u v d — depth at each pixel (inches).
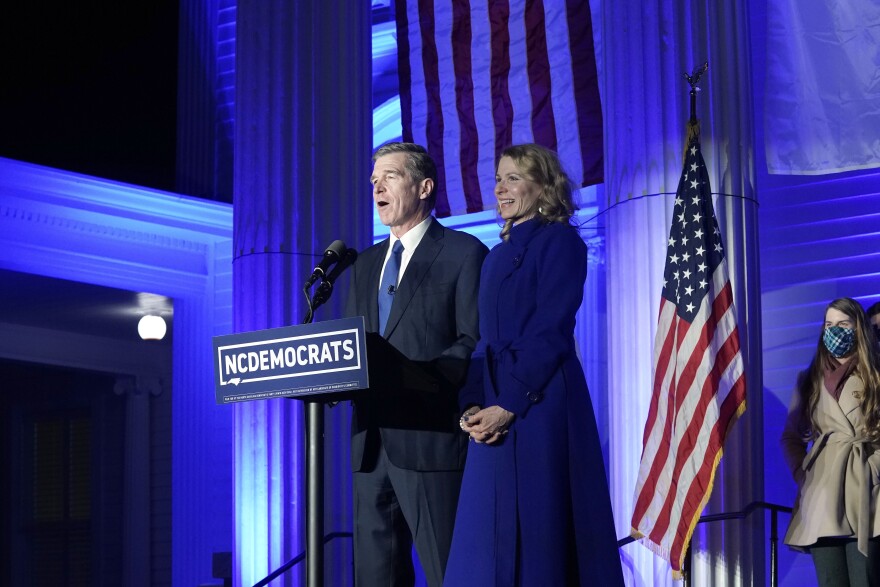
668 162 225.3
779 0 259.8
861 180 292.0
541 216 148.0
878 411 201.9
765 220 301.3
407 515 147.2
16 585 554.3
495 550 134.9
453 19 288.0
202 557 395.2
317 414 131.2
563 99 270.5
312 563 128.0
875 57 250.7
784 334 294.5
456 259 154.5
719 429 197.6
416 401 147.8
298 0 278.4
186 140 415.2
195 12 424.2
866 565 198.2
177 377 406.9
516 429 136.6
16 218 355.3
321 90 275.1
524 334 140.8
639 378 220.5
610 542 135.3
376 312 156.4
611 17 239.0
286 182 269.4
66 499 549.0
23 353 473.4
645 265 223.1
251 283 266.5
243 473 258.5
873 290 286.7
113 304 453.7
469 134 283.0
